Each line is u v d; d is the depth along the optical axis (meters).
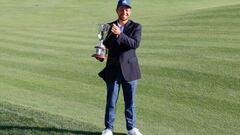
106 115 6.91
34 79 11.92
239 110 8.66
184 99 9.46
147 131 7.56
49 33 20.98
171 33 17.23
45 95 10.20
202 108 8.85
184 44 14.97
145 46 15.22
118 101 9.42
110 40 6.66
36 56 15.23
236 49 13.52
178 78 11.01
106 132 6.89
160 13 29.95
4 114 8.09
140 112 8.65
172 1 38.34
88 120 8.09
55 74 12.43
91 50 15.77
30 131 7.22
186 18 20.14
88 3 38.03
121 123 8.00
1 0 39.22
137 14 30.23
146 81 10.89
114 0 39.38
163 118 8.28
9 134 7.11
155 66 12.25
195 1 37.72
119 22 6.70
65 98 9.89
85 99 9.77
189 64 12.19
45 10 34.72
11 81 11.78
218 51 13.45
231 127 7.77
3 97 9.99
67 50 16.02
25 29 23.22
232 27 17.05
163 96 9.72
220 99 9.35
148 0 39.22
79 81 11.49
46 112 8.38
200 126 7.83
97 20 29.00
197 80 10.73
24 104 9.24
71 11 34.22
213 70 11.38
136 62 6.79
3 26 25.75
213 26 17.53
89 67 13.03
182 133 7.47
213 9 21.28
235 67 11.53
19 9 35.16
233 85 10.20
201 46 14.35
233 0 36.28
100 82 11.30
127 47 6.67
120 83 6.86
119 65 6.68
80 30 21.75
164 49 14.49
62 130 7.30
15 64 14.08
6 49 16.81
